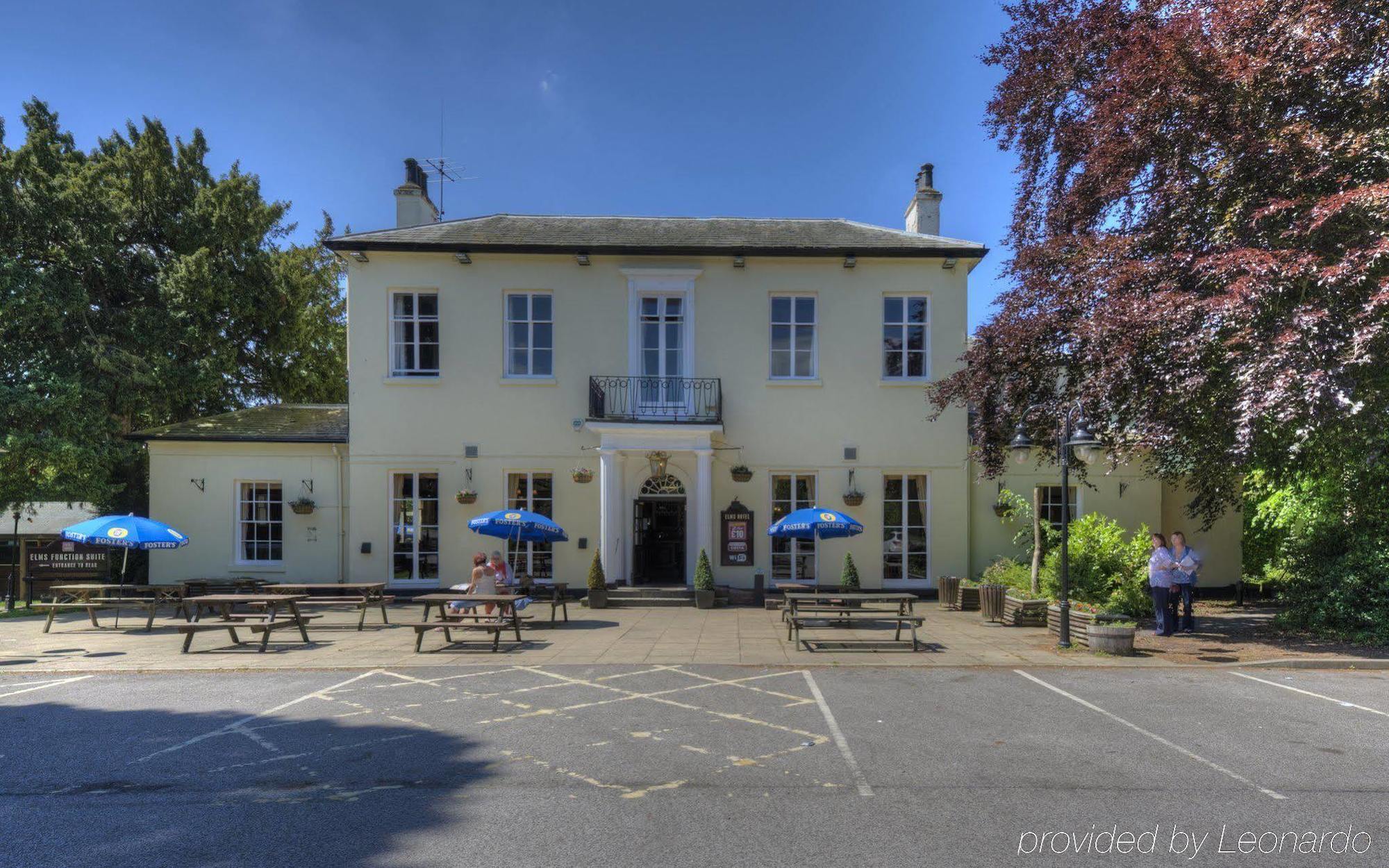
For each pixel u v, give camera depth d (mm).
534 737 6859
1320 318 9109
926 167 19359
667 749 6516
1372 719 7387
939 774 5898
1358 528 12414
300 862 4492
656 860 4469
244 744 6695
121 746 6660
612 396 17234
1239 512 17969
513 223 19109
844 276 17578
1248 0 10734
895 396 17469
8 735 7008
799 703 8031
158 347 19266
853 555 17266
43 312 17188
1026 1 13680
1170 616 12156
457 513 17203
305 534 17422
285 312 22969
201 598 11719
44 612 16484
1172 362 10648
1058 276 12625
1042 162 14242
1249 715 7512
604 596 15773
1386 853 4594
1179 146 11328
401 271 17359
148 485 21438
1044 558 16328
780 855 4535
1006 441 13969
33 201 17828
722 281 17562
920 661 10125
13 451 16594
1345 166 10398
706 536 16391
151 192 20469
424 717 7508
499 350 17391
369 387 17234
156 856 4590
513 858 4512
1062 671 9531
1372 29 10016
